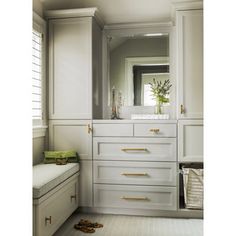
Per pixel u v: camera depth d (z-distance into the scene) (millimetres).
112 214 3119
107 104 3668
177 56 2961
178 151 2953
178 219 2961
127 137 3053
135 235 2561
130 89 3621
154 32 3561
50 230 2346
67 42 3191
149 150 3012
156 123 2994
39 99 3104
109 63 3678
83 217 3037
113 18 3518
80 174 3152
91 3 3268
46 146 3227
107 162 3094
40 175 2463
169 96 3516
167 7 3275
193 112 2939
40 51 3105
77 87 3172
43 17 3244
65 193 2730
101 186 3107
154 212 3047
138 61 3611
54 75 3219
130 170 3055
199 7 2920
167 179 2986
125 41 3645
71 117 3174
